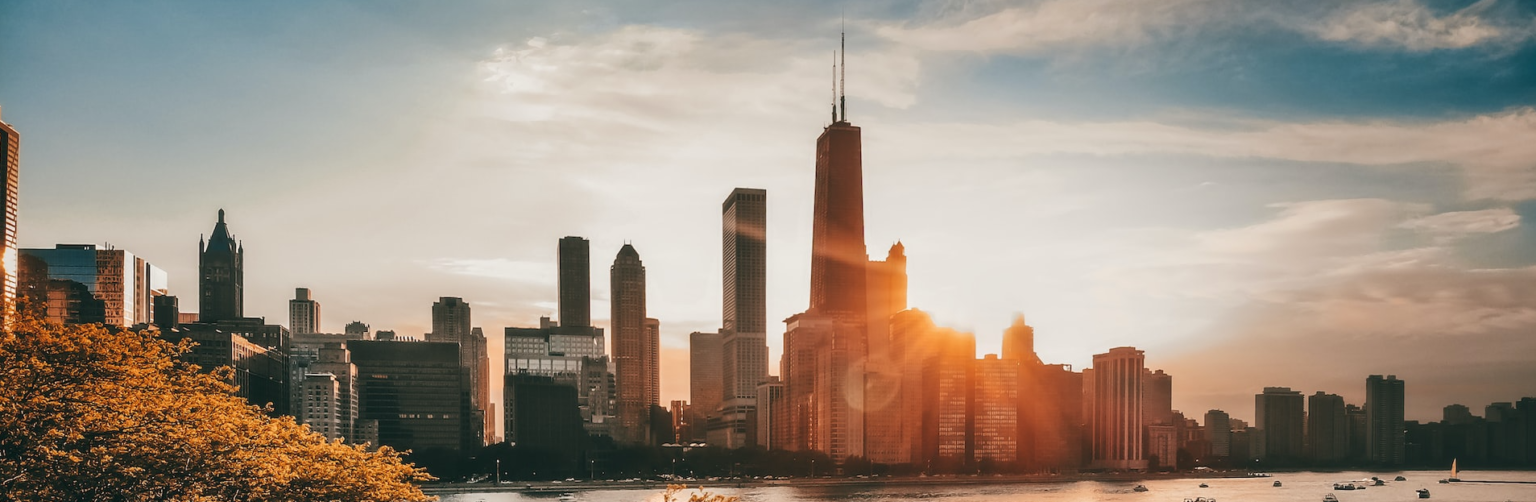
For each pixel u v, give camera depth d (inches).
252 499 4092.0
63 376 3725.4
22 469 3410.4
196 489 3794.3
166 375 4409.5
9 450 3435.0
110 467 3503.9
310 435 4950.8
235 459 3961.6
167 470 3678.6
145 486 3673.7
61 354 3779.5
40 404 3511.3
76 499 3558.1
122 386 3887.8
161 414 3799.2
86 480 3479.3
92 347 3887.8
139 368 4062.5
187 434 3772.1
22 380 3622.0
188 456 3747.5
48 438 3449.8
